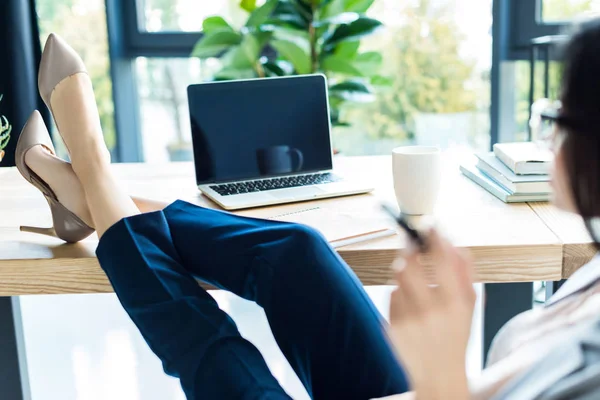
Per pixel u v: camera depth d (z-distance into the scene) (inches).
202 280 46.4
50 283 45.5
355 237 45.1
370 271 44.5
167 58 128.0
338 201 53.5
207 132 58.0
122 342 82.6
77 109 53.7
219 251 45.2
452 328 24.3
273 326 42.6
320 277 41.9
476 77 121.1
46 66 55.9
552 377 21.7
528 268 43.6
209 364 39.1
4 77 110.7
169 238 45.3
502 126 120.8
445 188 56.1
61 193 48.2
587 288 31.0
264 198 53.1
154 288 42.4
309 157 60.6
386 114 124.8
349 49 101.4
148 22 126.8
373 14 120.7
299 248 43.0
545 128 28.0
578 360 21.4
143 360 78.0
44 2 119.6
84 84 55.6
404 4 119.8
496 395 25.7
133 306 42.7
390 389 38.8
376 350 39.9
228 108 58.8
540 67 116.5
